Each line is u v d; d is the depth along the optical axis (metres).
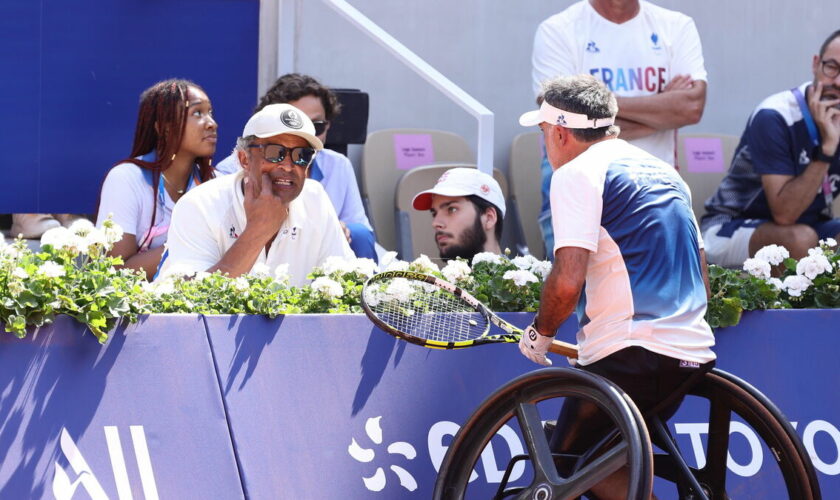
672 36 26.70
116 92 25.58
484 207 21.89
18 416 13.05
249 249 16.72
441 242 21.92
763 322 16.84
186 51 25.95
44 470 12.95
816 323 17.06
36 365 13.30
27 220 25.14
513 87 29.41
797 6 31.34
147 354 13.88
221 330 14.35
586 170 12.54
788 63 31.42
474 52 29.09
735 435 16.17
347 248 18.23
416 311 15.65
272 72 26.08
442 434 15.03
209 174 21.09
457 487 13.33
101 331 13.59
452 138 28.27
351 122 24.64
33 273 13.44
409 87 28.58
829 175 27.64
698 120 26.41
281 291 15.31
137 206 20.19
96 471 13.17
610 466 11.96
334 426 14.48
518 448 15.34
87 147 25.45
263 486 13.81
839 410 16.73
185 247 17.09
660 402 12.89
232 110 26.34
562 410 13.24
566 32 26.44
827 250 18.44
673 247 12.69
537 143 28.86
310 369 14.63
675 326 12.55
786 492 16.16
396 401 14.91
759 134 27.55
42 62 25.03
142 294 14.25
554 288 12.29
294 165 16.73
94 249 14.42
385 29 28.44
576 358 13.93
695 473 14.01
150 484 13.33
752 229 27.58
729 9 30.81
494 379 15.52
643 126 26.23
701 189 29.97
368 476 14.42
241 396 14.14
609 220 12.59
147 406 13.65
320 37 27.86
